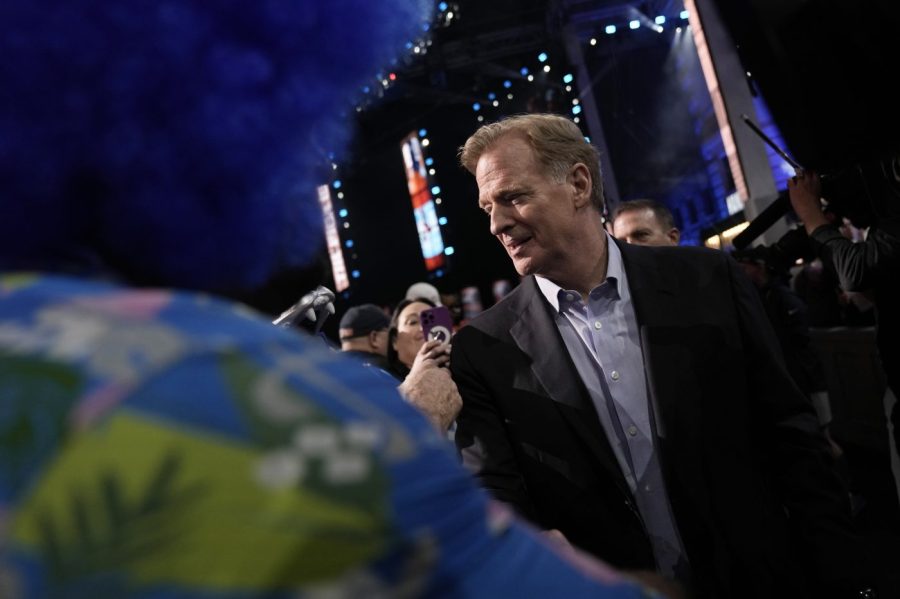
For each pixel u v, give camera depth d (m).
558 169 1.56
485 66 15.23
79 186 0.43
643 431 1.52
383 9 0.51
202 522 0.33
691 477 1.44
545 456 1.52
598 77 15.79
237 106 0.44
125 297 0.40
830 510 1.44
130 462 0.33
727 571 1.42
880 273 2.02
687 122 15.56
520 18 14.63
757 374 1.54
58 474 0.33
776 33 0.95
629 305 1.58
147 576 0.32
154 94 0.42
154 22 0.41
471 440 1.57
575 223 1.57
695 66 14.53
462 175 17.89
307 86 0.48
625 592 0.46
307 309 1.26
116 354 0.36
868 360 4.82
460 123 17.98
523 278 1.70
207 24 0.43
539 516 1.55
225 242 0.48
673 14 13.88
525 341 1.59
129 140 0.41
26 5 0.40
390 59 0.55
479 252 17.91
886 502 4.16
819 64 0.95
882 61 0.89
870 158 1.06
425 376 1.45
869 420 5.00
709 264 1.61
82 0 0.41
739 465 1.46
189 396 0.35
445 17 12.16
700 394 1.48
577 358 1.58
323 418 0.36
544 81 15.26
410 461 0.37
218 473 0.33
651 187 15.95
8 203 0.41
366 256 19.48
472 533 0.39
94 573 0.32
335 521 0.34
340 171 0.73
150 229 0.44
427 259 17.56
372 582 0.34
